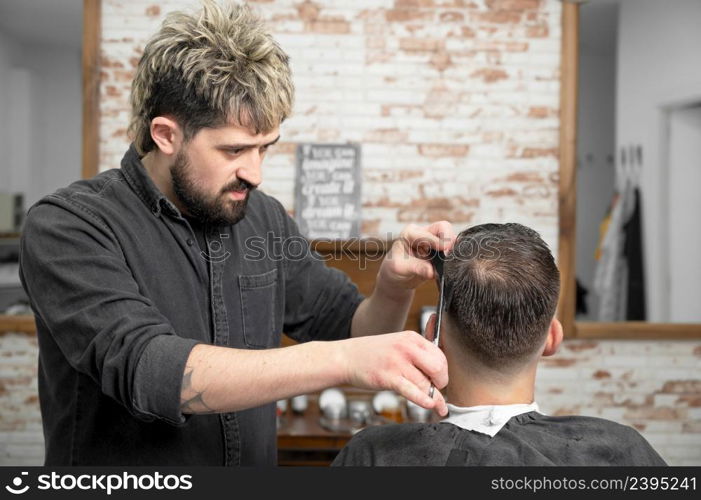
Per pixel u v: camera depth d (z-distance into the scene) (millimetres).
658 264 4293
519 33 3215
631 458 1112
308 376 902
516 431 1113
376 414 2764
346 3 3180
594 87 5609
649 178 4371
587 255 5672
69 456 1193
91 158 3104
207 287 1277
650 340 3271
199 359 938
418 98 3215
